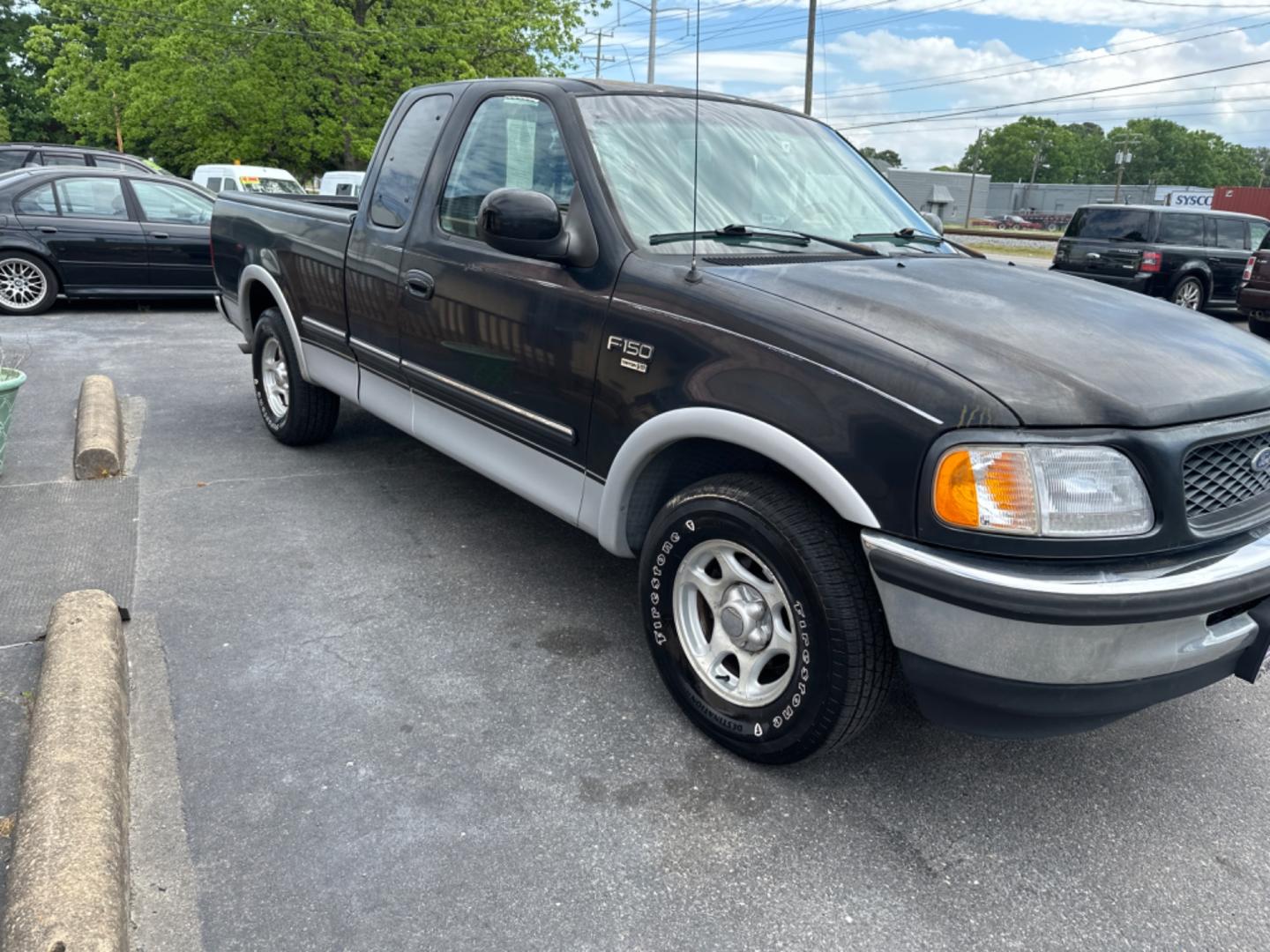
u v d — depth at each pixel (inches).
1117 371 88.6
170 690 114.3
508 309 126.8
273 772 100.1
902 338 90.9
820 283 103.4
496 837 92.3
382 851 89.7
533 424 126.2
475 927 81.5
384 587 144.3
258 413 242.4
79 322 381.7
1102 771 107.7
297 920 81.3
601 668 123.6
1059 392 84.4
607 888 86.7
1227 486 90.9
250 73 1036.5
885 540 86.7
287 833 91.4
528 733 109.0
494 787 99.5
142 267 404.5
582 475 120.6
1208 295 576.4
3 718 103.5
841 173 145.9
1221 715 120.6
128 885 82.5
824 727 94.6
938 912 85.7
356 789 98.1
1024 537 82.0
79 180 394.9
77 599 120.1
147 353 320.2
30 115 2148.1
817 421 90.2
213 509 173.0
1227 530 89.3
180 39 1027.9
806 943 81.7
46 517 165.2
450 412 146.5
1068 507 81.9
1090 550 82.7
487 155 139.9
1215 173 5002.5
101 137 1347.2
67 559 148.3
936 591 83.9
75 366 293.7
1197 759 110.9
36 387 261.1
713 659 107.7
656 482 115.0
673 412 103.0
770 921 83.8
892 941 82.2
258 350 210.8
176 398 256.8
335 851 89.4
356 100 1071.6
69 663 104.4
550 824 94.4
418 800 96.9
